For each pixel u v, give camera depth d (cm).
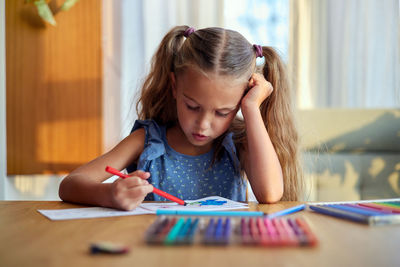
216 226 55
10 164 211
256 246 48
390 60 325
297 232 51
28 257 44
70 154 220
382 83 328
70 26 219
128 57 326
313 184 167
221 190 117
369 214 64
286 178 120
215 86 93
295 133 122
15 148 212
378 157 168
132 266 41
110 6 295
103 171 101
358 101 329
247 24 336
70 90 220
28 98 214
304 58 326
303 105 326
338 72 327
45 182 224
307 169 167
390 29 325
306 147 170
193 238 48
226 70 94
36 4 207
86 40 221
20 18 212
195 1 329
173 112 122
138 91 140
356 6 326
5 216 70
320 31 327
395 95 325
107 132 256
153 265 41
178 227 54
